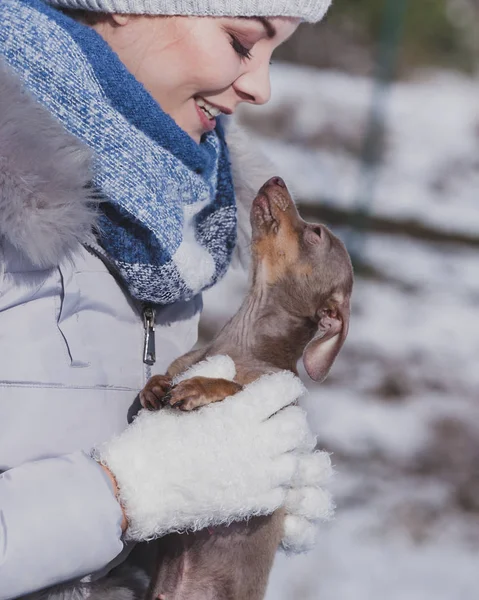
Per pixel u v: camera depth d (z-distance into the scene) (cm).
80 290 283
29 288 271
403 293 1137
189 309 336
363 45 1703
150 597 318
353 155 1363
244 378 351
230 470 280
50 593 277
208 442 280
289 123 1378
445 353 1025
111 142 285
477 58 1873
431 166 1410
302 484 326
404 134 1470
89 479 257
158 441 277
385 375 968
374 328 1053
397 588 684
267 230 380
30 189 263
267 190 377
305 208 1212
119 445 273
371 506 784
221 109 324
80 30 294
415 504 790
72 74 284
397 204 1289
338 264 384
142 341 309
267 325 374
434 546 747
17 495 247
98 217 284
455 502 801
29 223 262
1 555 239
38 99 280
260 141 1346
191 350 340
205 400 296
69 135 273
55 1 313
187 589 325
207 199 324
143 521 269
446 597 683
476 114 1574
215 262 337
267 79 325
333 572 691
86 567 251
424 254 1227
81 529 249
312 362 357
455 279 1183
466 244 1263
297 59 1670
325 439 855
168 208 295
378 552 729
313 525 338
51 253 267
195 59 305
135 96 295
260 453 287
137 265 291
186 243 304
